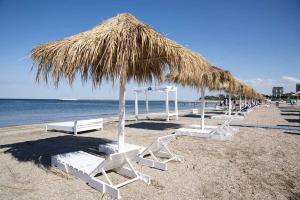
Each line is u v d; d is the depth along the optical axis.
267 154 6.28
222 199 3.59
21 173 4.60
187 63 4.55
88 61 4.13
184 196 3.67
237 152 6.46
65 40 4.33
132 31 3.93
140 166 5.07
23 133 9.97
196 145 7.27
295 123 13.95
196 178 4.43
